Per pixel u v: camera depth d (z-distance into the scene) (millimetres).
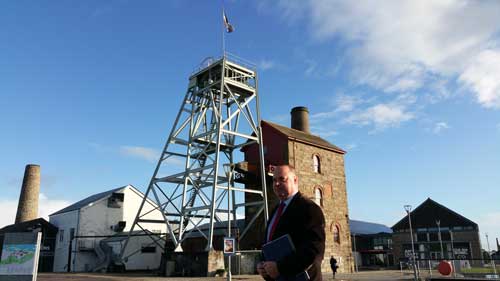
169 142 37969
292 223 3592
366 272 41812
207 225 50656
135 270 46188
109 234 52062
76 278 29734
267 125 41969
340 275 35031
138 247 47594
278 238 3527
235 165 38875
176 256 32594
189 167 36812
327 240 39906
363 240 70250
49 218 57469
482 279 15438
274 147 40781
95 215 51469
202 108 38625
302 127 47750
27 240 18984
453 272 19922
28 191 64812
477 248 56594
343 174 44594
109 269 40906
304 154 40781
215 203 34938
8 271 18672
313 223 3537
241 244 41125
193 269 31047
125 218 53938
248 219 41531
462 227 58500
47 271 50500
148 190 37875
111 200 53125
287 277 3391
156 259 48969
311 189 40156
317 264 3459
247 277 29016
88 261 49750
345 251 41594
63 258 51344
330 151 43938
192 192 38156
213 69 37906
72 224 51438
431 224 61125
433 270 41562
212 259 30469
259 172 40812
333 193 42469
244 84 37938
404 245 62469
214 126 39031
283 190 3842
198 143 39500
